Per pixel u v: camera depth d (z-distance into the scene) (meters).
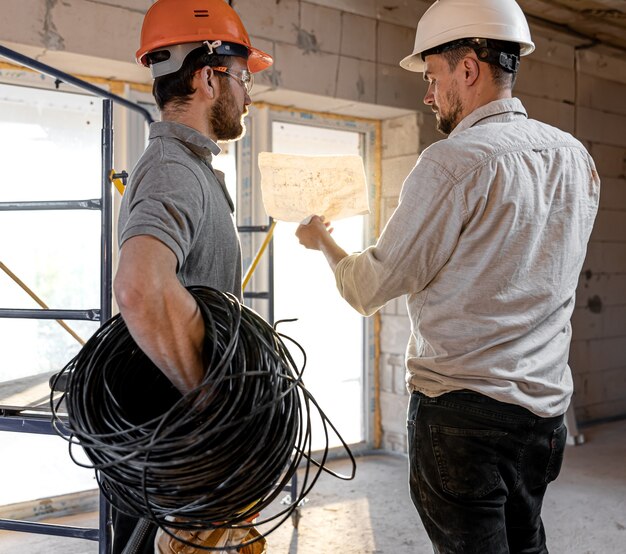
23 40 2.79
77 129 3.26
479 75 1.52
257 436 1.03
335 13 3.68
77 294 3.26
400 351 4.18
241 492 1.04
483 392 1.39
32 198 3.14
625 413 5.43
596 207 1.56
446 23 1.53
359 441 4.28
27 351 3.15
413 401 1.52
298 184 2.07
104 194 2.01
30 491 3.15
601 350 5.23
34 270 3.15
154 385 1.25
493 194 1.37
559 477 3.79
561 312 1.51
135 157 3.40
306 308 4.05
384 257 1.43
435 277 1.44
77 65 3.08
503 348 1.41
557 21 4.64
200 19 1.36
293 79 3.53
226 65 1.38
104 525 1.98
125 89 3.36
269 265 3.26
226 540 1.22
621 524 3.12
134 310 1.02
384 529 3.08
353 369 4.25
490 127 1.44
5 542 2.90
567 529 3.05
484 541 1.41
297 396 1.12
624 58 5.21
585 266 5.09
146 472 0.99
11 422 1.93
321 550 2.86
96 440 1.02
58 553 2.80
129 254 1.05
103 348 1.16
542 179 1.42
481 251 1.38
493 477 1.41
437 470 1.43
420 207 1.39
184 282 1.29
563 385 1.52
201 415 1.03
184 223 1.15
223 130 1.41
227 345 1.10
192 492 1.03
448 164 1.38
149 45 1.36
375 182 4.29
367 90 3.83
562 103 4.84
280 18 3.47
